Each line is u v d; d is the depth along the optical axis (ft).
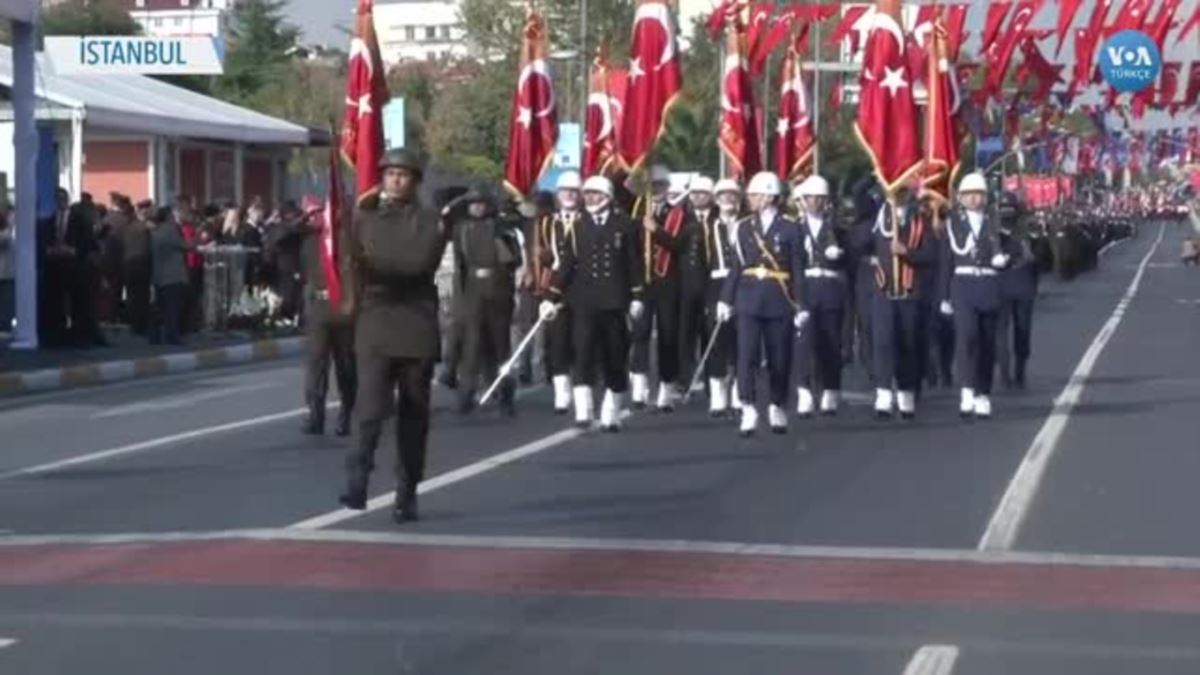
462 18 341.41
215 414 133.59
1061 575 71.72
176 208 202.59
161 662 57.67
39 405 142.41
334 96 390.01
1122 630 62.34
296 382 163.22
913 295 123.24
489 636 61.21
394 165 79.36
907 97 134.31
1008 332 152.76
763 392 136.77
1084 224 478.18
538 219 123.03
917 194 128.26
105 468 102.83
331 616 63.87
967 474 98.78
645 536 79.41
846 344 151.23
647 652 59.11
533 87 142.00
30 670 56.70
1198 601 67.00
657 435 115.34
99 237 195.21
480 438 113.70
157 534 79.92
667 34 150.92
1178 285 387.96
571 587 68.74
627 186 132.36
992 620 63.62
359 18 111.65
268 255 209.46
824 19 239.09
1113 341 212.43
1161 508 87.76
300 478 97.25
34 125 177.06
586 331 115.55
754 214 114.52
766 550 76.38
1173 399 141.08
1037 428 120.26
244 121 264.72
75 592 67.87
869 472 99.50
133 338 195.42
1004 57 225.76
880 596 67.51
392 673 56.49
